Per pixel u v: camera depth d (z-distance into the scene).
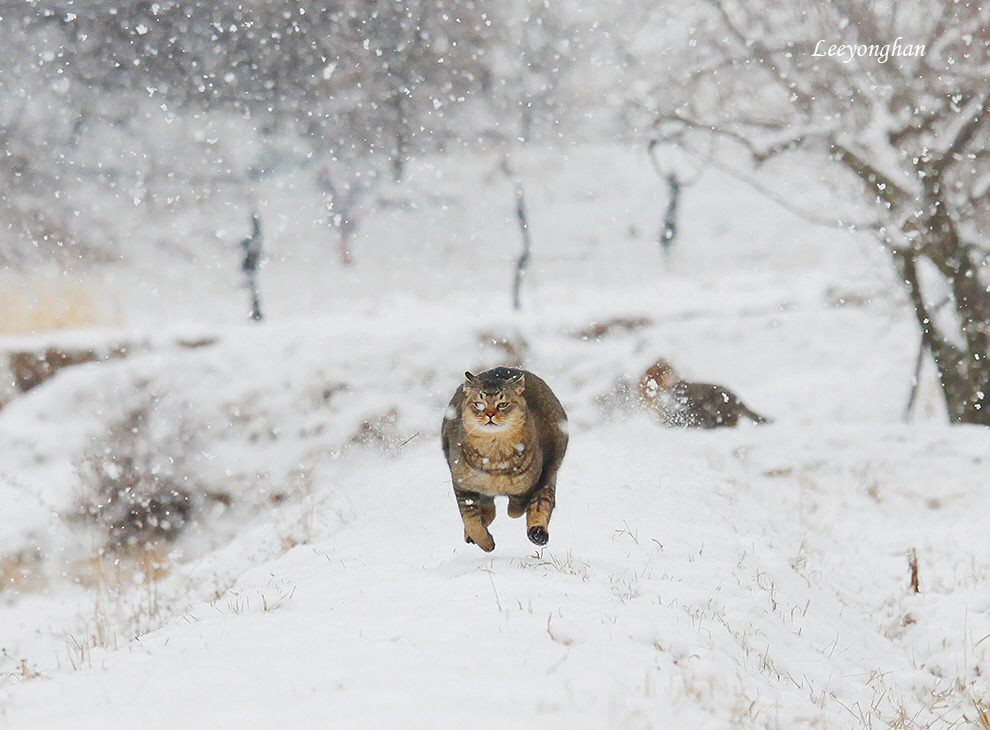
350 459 34.16
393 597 13.12
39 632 20.61
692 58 35.88
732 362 43.38
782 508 25.00
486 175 55.50
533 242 59.19
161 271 48.00
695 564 16.12
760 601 15.16
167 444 31.91
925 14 32.09
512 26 46.06
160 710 9.22
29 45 43.19
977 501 26.11
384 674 9.80
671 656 10.97
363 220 57.47
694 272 56.59
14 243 44.97
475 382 13.05
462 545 16.33
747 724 10.05
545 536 13.49
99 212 46.78
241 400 34.78
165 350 38.25
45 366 38.28
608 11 41.81
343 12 44.28
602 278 55.47
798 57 32.72
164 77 44.00
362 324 40.69
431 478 22.94
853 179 34.28
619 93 39.00
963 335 32.38
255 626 12.07
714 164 37.09
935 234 31.45
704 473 24.11
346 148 49.22
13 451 31.72
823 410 40.31
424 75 45.66
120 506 29.95
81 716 9.26
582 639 10.88
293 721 8.62
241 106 45.72
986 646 15.87
